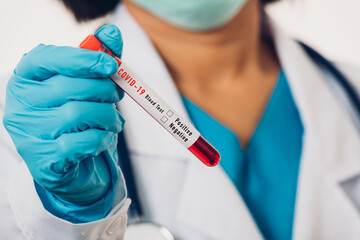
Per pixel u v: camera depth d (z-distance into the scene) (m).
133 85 0.60
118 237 0.76
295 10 1.07
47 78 0.62
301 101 1.07
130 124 1.05
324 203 1.06
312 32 1.09
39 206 0.70
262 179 1.06
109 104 0.62
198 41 1.02
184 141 0.63
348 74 1.10
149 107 0.61
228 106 1.07
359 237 1.05
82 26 1.04
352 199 1.06
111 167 0.72
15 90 0.62
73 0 1.02
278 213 1.05
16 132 0.62
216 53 1.04
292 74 1.08
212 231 1.03
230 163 1.06
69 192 0.65
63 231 0.69
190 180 1.04
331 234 1.06
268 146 1.06
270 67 1.08
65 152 0.59
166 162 1.04
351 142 1.07
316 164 1.06
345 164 1.07
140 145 1.04
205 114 1.07
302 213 1.05
